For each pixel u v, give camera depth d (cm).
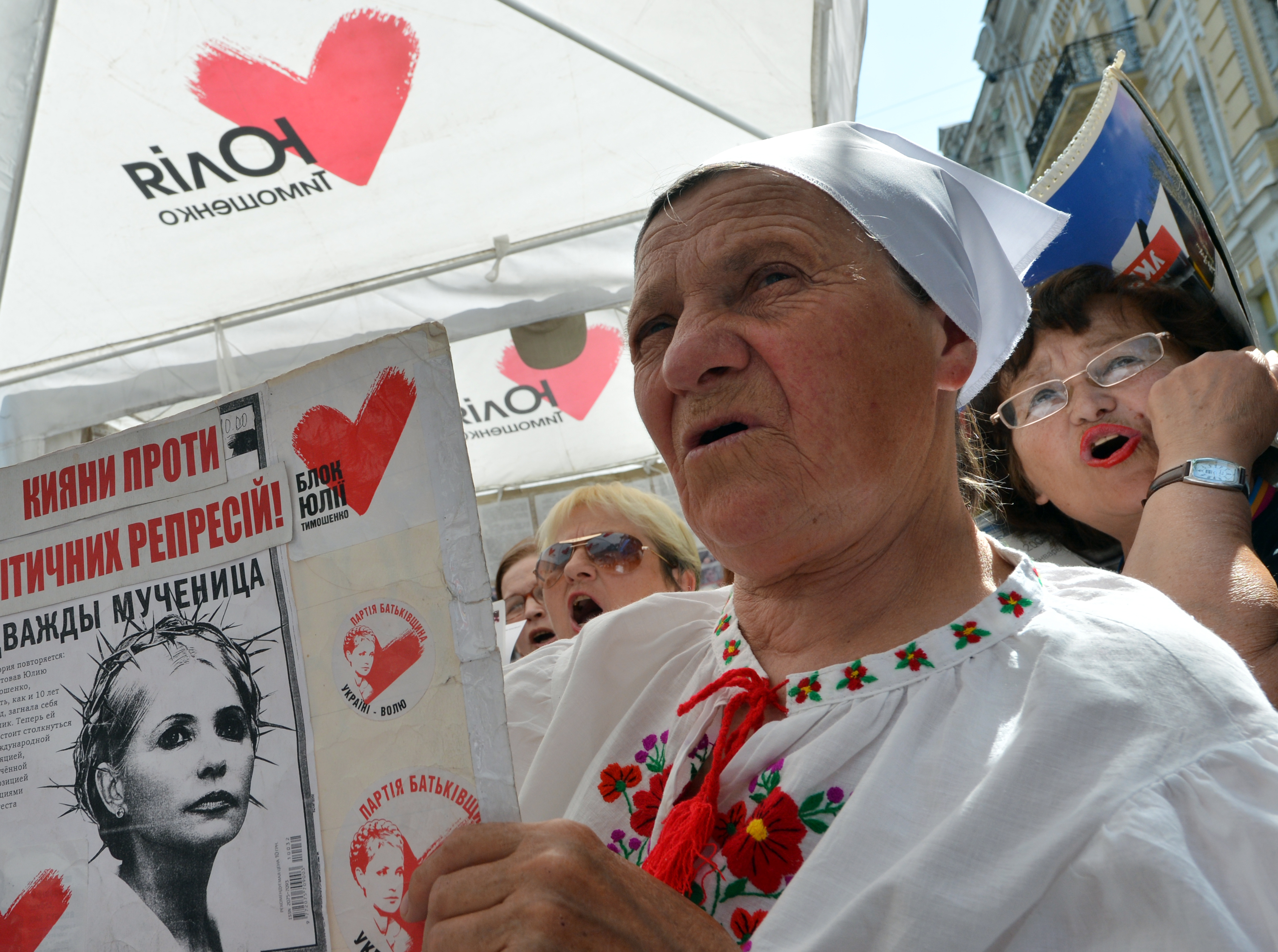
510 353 473
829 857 64
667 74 281
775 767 75
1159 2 1195
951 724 68
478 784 64
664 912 61
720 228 79
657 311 84
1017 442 142
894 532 79
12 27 245
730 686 83
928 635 75
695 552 274
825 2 260
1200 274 125
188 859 70
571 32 267
